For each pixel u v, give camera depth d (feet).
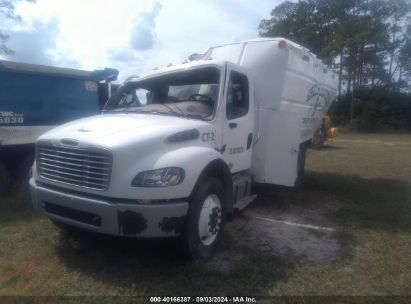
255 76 21.09
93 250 15.80
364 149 66.80
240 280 13.51
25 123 25.64
